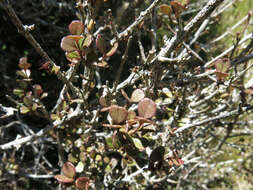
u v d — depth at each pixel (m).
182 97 0.36
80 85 0.52
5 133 0.62
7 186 0.60
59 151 0.37
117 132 0.21
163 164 0.25
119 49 0.61
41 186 0.65
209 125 0.44
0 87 0.58
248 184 0.74
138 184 0.44
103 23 0.52
